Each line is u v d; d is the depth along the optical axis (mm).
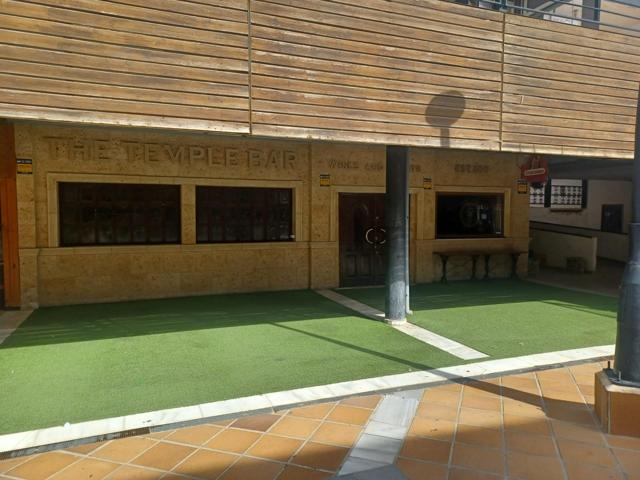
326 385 4508
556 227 16219
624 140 6594
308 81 4902
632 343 3551
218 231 9055
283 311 7668
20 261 7664
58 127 7781
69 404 4070
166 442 3453
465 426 3699
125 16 4176
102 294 8203
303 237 9539
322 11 4961
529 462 3188
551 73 6117
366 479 2986
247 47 4629
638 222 3508
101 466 3143
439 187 10625
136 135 8211
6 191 7570
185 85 4387
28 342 5883
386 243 6938
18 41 3871
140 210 8484
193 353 5457
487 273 11156
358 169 9758
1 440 3447
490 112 5797
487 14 5766
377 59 5223
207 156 8695
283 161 9258
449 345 5832
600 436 3533
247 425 3715
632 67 6582
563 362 5207
